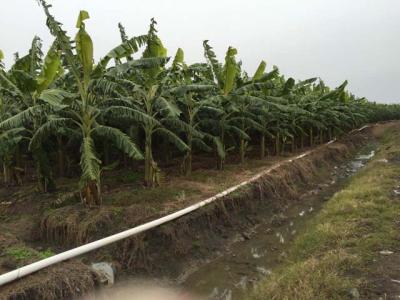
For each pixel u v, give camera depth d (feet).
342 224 23.00
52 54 23.17
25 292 14.35
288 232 28.99
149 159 30.04
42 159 28.14
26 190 30.30
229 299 18.57
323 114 66.90
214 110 36.70
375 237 20.03
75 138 31.91
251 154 53.26
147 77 27.32
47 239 22.71
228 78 35.76
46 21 21.48
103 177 34.68
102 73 23.07
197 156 49.70
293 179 42.09
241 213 29.91
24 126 30.76
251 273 21.48
